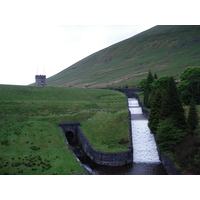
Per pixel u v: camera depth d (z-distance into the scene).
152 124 48.69
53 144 43.56
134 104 91.38
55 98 88.38
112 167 39.78
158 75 154.38
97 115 58.78
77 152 47.31
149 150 46.03
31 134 45.97
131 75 183.62
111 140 46.97
